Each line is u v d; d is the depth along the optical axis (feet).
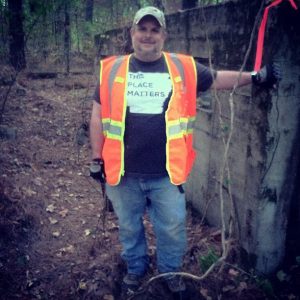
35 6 21.48
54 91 33.01
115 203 9.30
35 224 13.78
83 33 45.78
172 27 14.70
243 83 8.68
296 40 8.82
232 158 11.29
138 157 8.55
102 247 12.66
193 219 13.91
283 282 10.14
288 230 10.25
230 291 10.13
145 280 10.65
